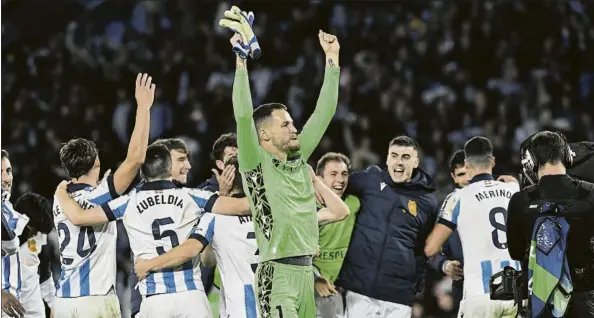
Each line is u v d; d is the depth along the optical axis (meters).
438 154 40.22
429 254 19.28
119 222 23.27
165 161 16.78
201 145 39.59
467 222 18.98
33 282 19.75
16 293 18.52
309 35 47.31
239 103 14.32
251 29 14.51
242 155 14.70
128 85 44.31
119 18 47.41
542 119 42.44
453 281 21.91
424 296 29.11
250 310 16.55
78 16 47.03
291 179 14.99
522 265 15.12
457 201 19.11
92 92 43.91
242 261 16.59
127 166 16.55
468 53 45.69
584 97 44.59
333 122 39.91
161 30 46.97
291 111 42.09
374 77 44.00
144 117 16.52
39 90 43.31
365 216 19.56
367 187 19.69
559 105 43.66
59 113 41.72
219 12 47.78
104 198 16.69
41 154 39.19
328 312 19.66
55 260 29.31
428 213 19.64
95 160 17.25
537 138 15.06
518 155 40.59
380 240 19.38
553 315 14.43
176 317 16.42
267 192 14.82
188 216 16.69
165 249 16.52
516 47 46.19
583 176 16.08
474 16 47.38
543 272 14.43
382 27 47.31
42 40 46.19
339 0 48.28
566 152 14.97
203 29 46.72
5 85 43.09
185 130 40.25
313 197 15.32
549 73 45.16
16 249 17.45
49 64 44.53
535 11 47.06
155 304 16.33
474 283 18.89
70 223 16.91
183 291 16.47
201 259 18.16
